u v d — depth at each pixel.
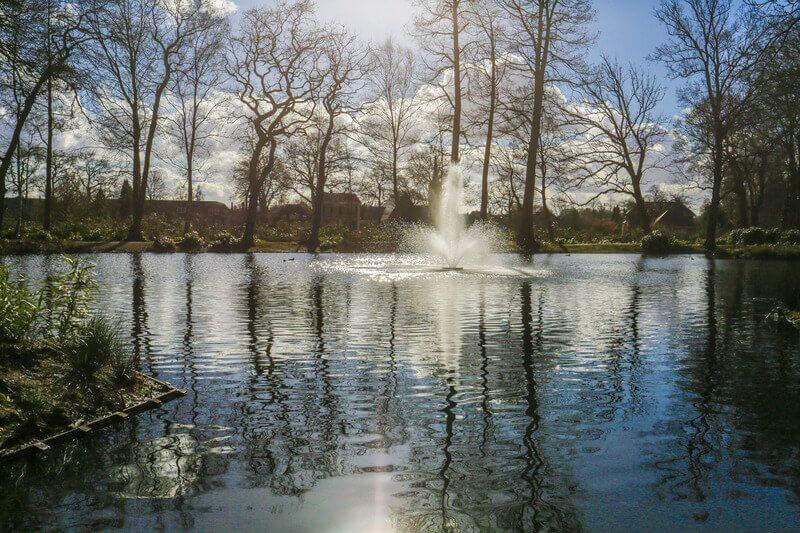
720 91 31.48
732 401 5.12
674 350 7.25
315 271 19.41
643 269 20.53
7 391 4.80
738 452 3.96
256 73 34.62
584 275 18.02
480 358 6.76
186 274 18.14
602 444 4.10
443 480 3.52
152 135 35.34
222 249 34.59
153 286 14.50
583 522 3.04
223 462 3.81
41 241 30.34
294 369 6.23
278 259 26.39
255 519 3.08
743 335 8.26
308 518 3.08
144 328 8.68
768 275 18.22
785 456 3.89
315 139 43.59
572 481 3.51
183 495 3.37
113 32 10.83
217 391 5.43
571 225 49.16
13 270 17.88
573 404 5.02
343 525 3.01
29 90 10.00
